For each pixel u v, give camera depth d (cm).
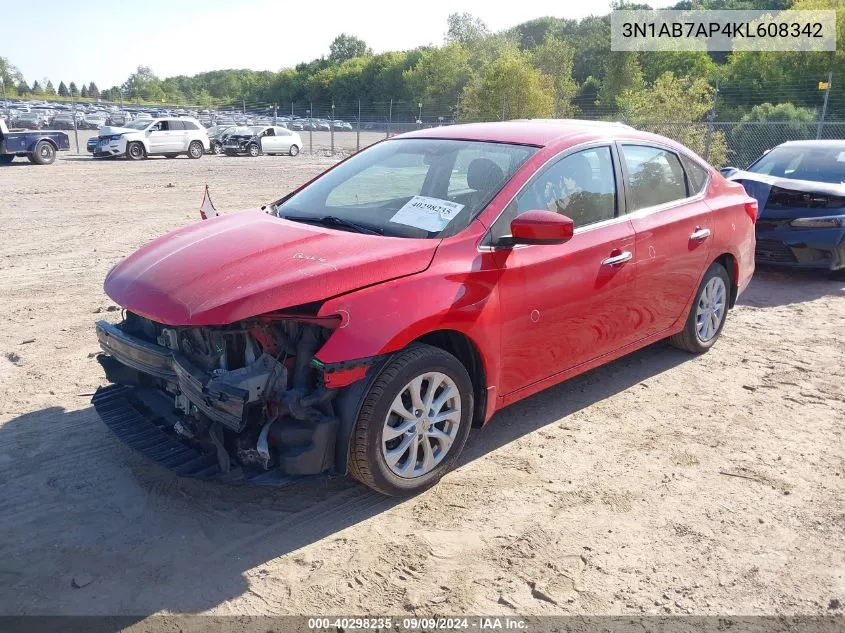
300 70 12312
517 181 374
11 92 11975
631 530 320
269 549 300
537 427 423
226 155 3241
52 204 1366
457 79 8312
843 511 339
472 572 289
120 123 4488
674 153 495
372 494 345
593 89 7394
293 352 307
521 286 363
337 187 427
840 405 463
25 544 299
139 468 362
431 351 328
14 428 401
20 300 664
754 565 297
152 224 1142
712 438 412
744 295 760
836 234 771
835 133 2444
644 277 445
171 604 266
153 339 347
